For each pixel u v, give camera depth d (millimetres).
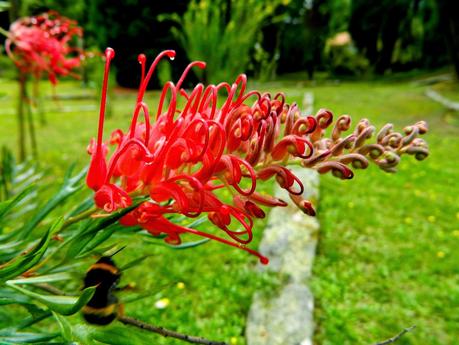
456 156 6520
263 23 7367
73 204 3812
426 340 2512
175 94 783
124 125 8445
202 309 2670
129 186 810
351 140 779
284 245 3357
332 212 4152
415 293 2936
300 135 785
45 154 6176
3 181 1884
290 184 751
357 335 2504
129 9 12820
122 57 13688
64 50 3020
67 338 753
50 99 13258
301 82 20625
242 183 4754
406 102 12000
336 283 2994
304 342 2338
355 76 23500
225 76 6203
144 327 988
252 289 2812
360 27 21969
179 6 12969
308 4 22781
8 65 5027
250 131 738
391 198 4648
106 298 976
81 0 11852
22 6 4508
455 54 14930
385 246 3562
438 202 4562
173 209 796
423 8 16359
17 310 2455
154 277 2984
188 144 751
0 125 8695
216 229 3648
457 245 3639
